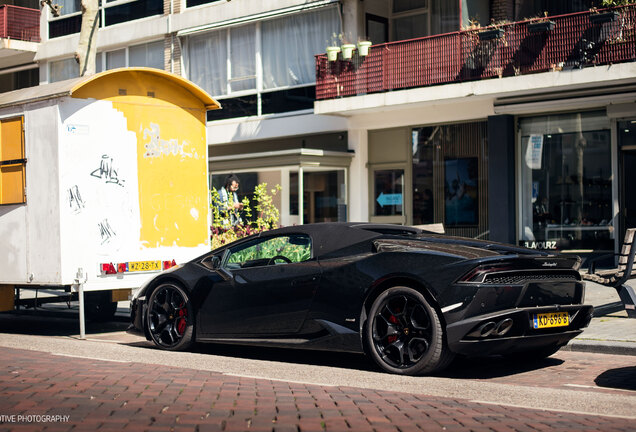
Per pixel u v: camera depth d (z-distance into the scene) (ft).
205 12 78.69
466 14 61.41
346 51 64.95
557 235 59.62
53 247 32.78
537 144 60.49
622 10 52.01
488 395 20.24
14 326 41.16
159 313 29.50
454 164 64.59
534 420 16.72
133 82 34.63
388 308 23.57
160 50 83.92
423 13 69.05
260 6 74.28
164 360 26.05
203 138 36.83
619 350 27.91
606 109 56.90
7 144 34.53
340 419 16.19
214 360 26.16
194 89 36.17
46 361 24.45
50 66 96.02
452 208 64.85
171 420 15.69
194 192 36.42
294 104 73.00
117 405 17.16
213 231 46.26
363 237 25.53
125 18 86.69
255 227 49.26
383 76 63.72
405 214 67.36
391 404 18.19
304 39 72.23
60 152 32.53
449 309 22.18
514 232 61.21
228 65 77.87
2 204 34.78
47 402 17.39
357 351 24.22
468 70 59.21
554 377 23.89
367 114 68.28
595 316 35.55
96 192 33.47
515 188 61.36
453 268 22.45
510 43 57.00
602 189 57.57
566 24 54.39
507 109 59.88
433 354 22.45
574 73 53.67
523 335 22.81
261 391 19.47
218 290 27.71
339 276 24.79
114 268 33.81
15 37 95.35
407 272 23.12
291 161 63.82
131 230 34.40
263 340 26.48
